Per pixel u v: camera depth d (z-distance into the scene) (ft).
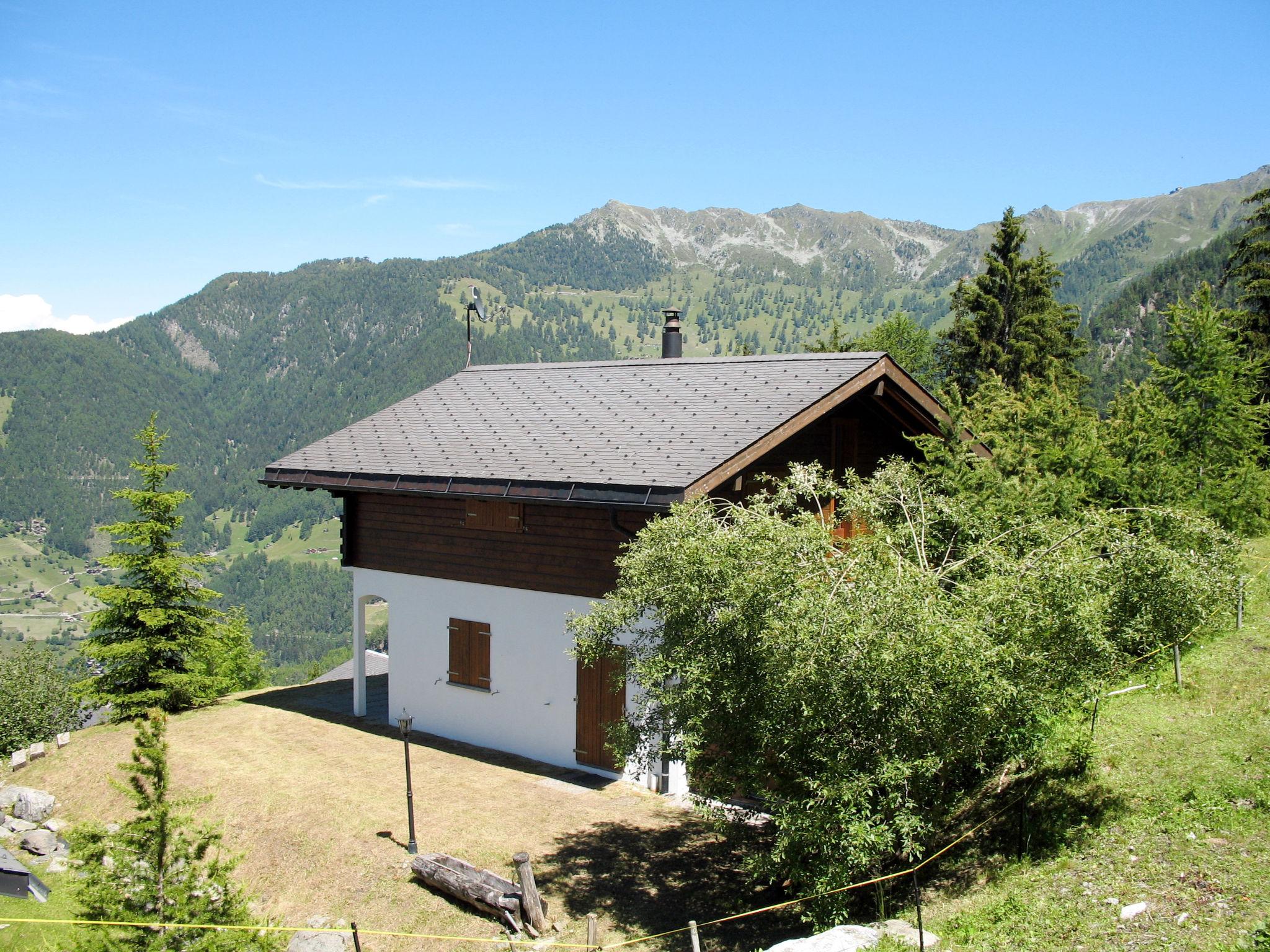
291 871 39.40
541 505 49.29
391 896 36.32
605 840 38.99
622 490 41.93
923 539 33.37
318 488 57.98
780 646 25.66
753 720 28.25
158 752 28.76
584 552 47.24
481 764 49.39
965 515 35.06
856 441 53.01
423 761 50.08
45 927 41.37
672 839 38.81
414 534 56.03
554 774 47.55
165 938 27.25
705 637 28.99
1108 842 27.76
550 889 35.01
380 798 44.80
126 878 28.25
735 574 28.50
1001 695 25.20
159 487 68.03
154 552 67.15
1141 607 30.73
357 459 56.70
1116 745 33.37
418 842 39.47
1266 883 23.57
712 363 55.06
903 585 25.35
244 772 49.93
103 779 53.47
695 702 28.55
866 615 24.77
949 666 24.32
